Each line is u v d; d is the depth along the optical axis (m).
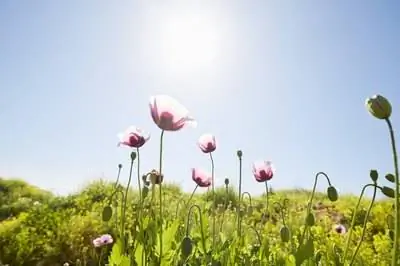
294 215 7.11
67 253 7.35
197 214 3.21
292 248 2.76
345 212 8.16
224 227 4.06
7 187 14.21
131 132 2.57
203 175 3.48
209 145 3.44
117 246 2.39
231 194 8.84
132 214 6.34
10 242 7.61
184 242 2.28
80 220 8.13
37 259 7.31
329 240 4.48
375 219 6.62
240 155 3.30
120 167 3.04
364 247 4.85
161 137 2.09
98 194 11.07
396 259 1.45
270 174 3.33
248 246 3.25
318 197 11.02
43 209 9.39
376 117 1.55
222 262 2.74
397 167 1.50
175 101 2.09
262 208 8.23
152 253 2.31
